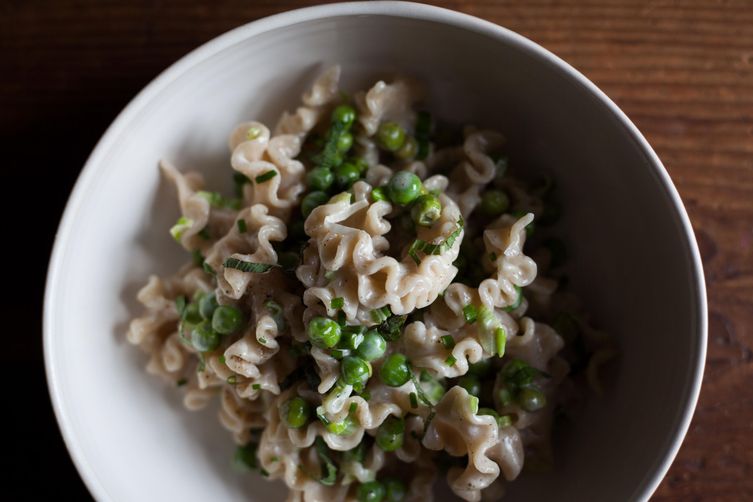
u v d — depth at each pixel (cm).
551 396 30
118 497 29
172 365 31
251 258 28
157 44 33
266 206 30
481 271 30
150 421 31
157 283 31
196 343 29
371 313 28
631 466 28
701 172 32
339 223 28
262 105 31
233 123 31
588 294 31
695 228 32
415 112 31
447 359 28
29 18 33
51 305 28
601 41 32
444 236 28
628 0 32
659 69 32
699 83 32
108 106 33
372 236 28
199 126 31
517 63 29
